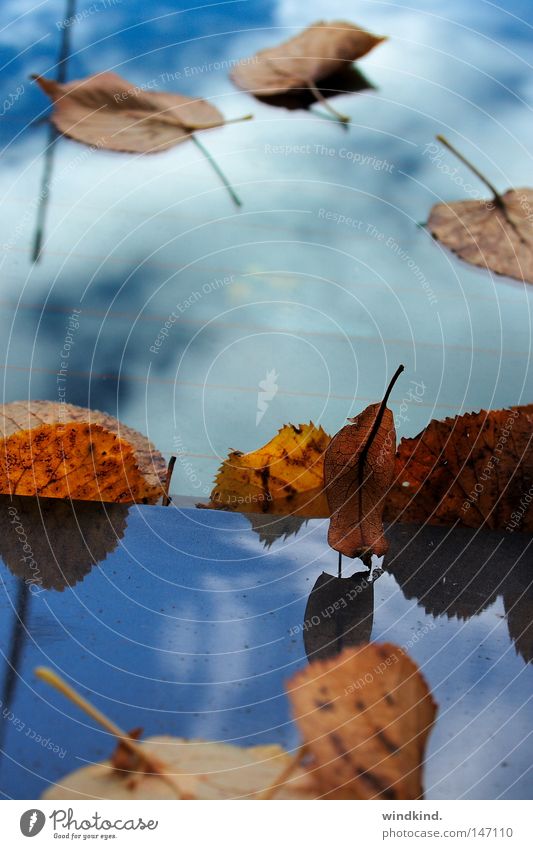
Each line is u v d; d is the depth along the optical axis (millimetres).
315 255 717
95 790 493
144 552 585
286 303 701
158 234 718
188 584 571
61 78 766
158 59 780
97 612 554
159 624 550
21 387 649
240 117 763
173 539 595
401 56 794
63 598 559
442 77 800
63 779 496
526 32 820
